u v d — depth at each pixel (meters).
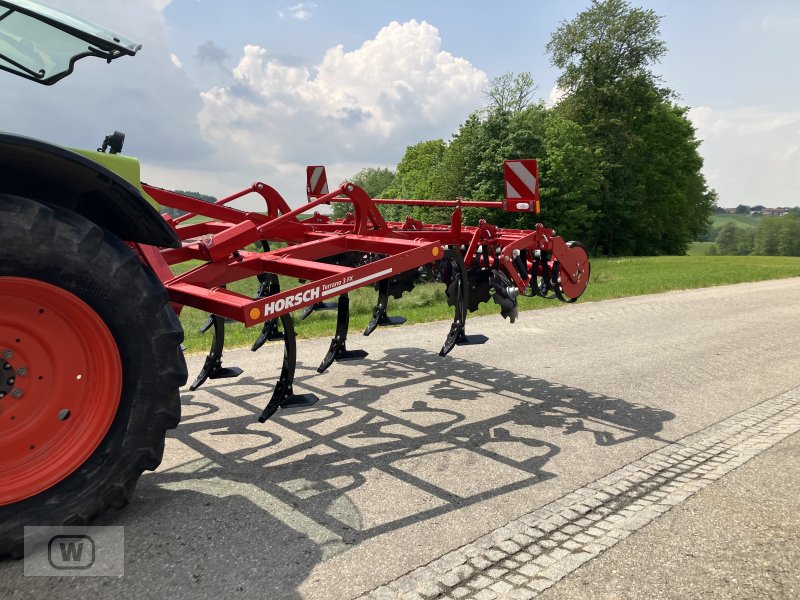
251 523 2.74
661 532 2.74
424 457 3.62
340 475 3.32
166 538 2.57
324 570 2.37
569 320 9.00
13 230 2.27
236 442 3.80
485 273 5.23
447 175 44.19
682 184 55.53
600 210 46.44
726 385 5.40
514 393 5.06
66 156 2.30
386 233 4.80
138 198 2.55
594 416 4.48
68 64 3.15
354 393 4.96
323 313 9.49
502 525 2.78
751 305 11.00
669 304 11.09
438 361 6.15
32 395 2.44
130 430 2.55
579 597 2.23
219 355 4.80
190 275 3.55
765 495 3.14
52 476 2.41
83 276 2.40
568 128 43.69
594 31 48.53
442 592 2.24
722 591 2.29
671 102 54.62
